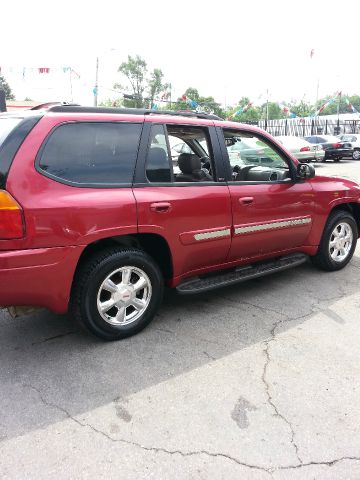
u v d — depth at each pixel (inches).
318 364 122.5
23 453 88.0
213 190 146.8
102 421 98.1
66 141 118.6
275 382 113.7
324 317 152.9
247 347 131.6
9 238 107.5
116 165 126.9
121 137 129.1
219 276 159.3
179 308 159.6
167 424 97.3
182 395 107.9
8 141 110.7
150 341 134.8
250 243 161.3
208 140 151.1
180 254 140.6
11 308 123.5
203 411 102.0
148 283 136.5
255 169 172.9
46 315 152.4
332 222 193.2
